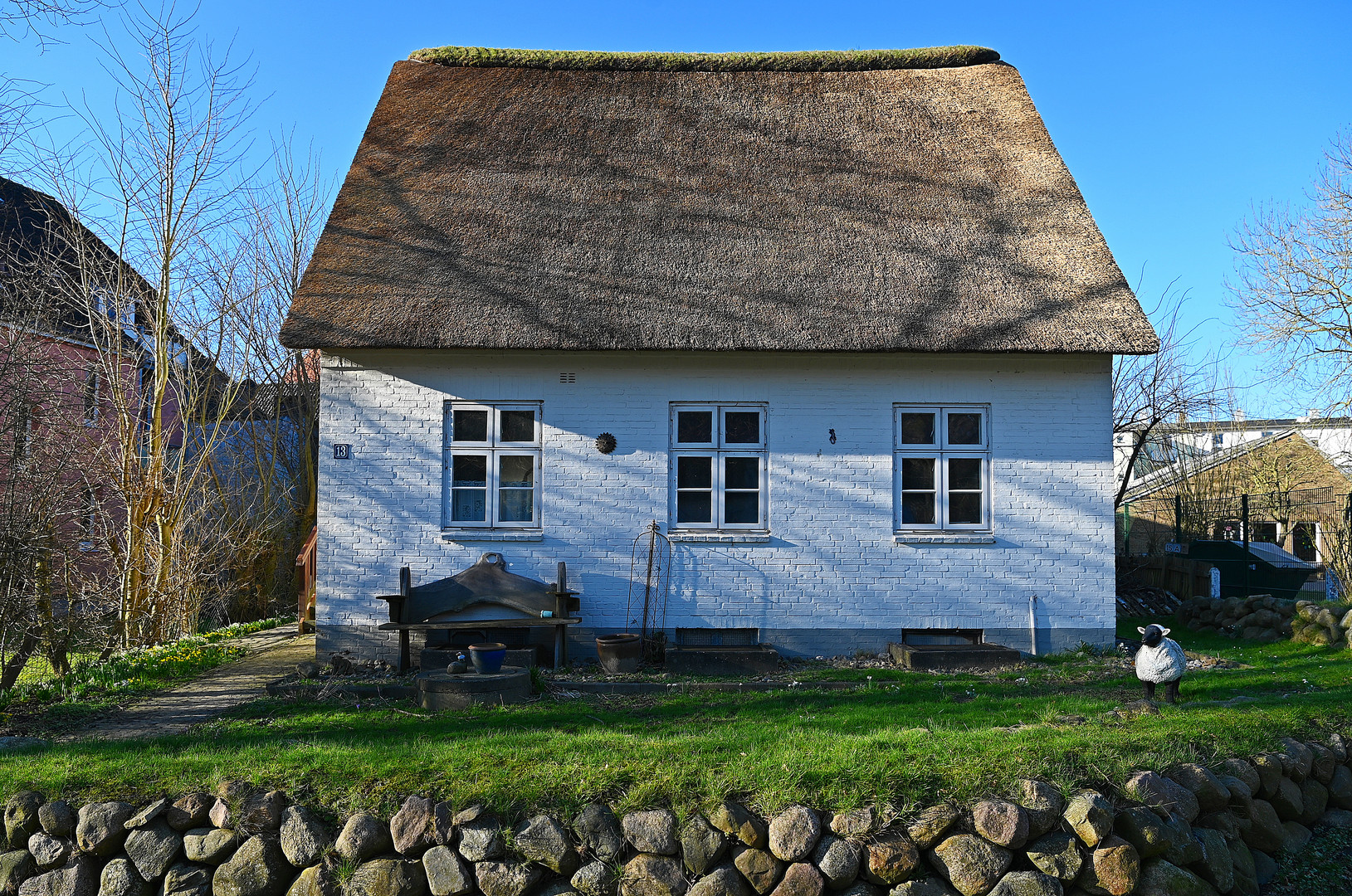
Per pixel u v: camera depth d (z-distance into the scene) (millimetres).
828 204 13188
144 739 7715
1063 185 13328
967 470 12008
